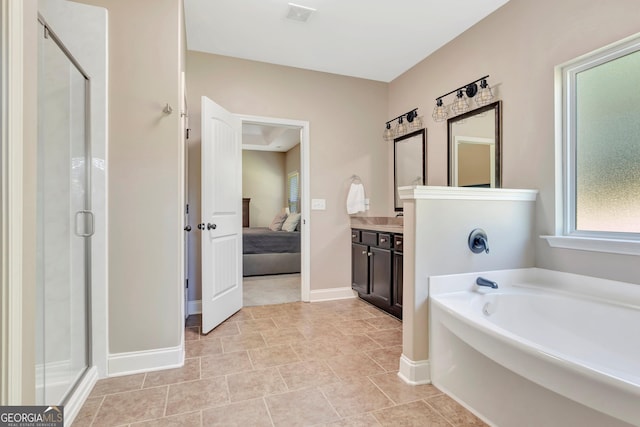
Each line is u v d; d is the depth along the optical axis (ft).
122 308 6.72
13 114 2.33
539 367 4.24
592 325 6.00
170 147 6.98
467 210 6.90
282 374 6.66
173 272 7.00
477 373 5.33
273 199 27.66
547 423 4.33
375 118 13.17
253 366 7.00
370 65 11.83
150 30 6.89
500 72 8.41
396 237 9.88
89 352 6.44
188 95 10.69
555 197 7.16
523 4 7.80
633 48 6.02
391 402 5.73
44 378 4.83
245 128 21.44
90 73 6.50
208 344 8.16
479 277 6.97
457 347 5.74
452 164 9.98
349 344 8.18
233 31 9.59
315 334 8.84
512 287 7.18
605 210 6.54
